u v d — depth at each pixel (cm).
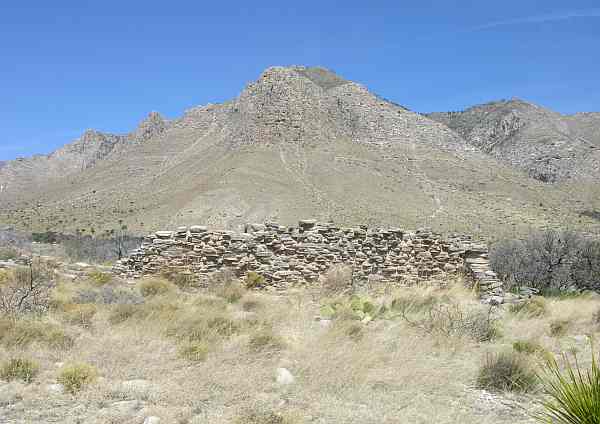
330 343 1015
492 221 11088
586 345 1150
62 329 1048
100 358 916
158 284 1652
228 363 915
